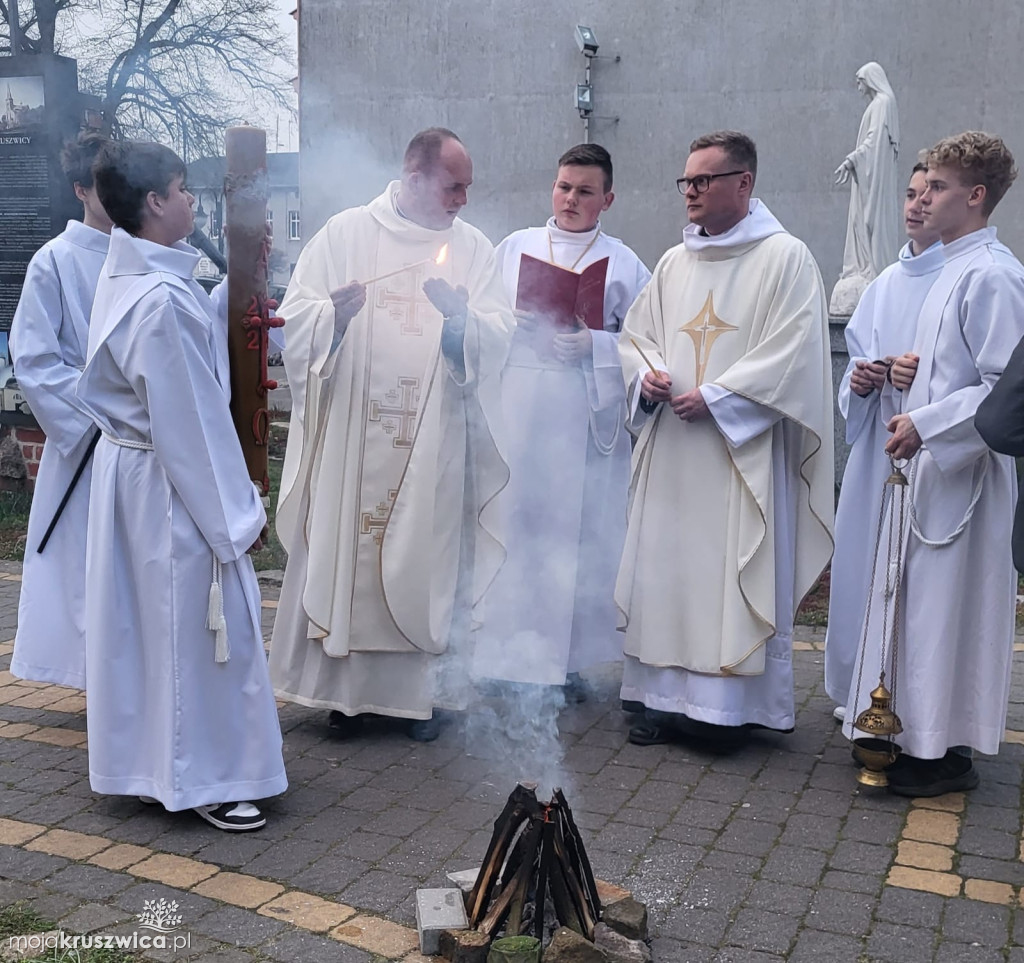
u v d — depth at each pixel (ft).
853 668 13.30
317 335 12.69
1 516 25.59
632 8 37.27
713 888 9.96
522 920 8.65
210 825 11.06
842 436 27.61
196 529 10.71
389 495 13.21
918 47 37.24
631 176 38.83
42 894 9.66
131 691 10.96
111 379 10.77
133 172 10.63
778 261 13.10
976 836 11.05
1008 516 11.88
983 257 11.76
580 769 12.80
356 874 10.09
